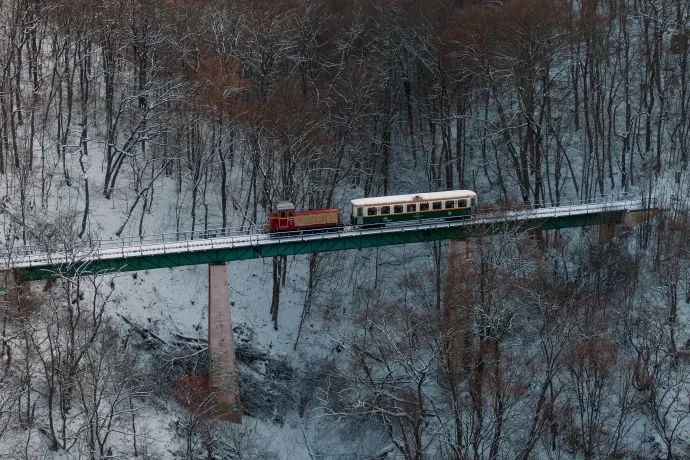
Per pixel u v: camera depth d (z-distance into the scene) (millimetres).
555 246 91938
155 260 73938
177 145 90188
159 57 96000
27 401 65562
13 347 68375
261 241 77250
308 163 89812
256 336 85125
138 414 70625
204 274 86562
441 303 88750
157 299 81938
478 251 78688
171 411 73250
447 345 70562
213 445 70188
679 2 109000
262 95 95000
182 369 78188
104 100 98812
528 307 79625
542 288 81062
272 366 83688
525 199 96250
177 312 82188
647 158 103250
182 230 89625
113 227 86625
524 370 74500
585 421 73188
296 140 89812
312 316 89500
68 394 66750
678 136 103438
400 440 74812
